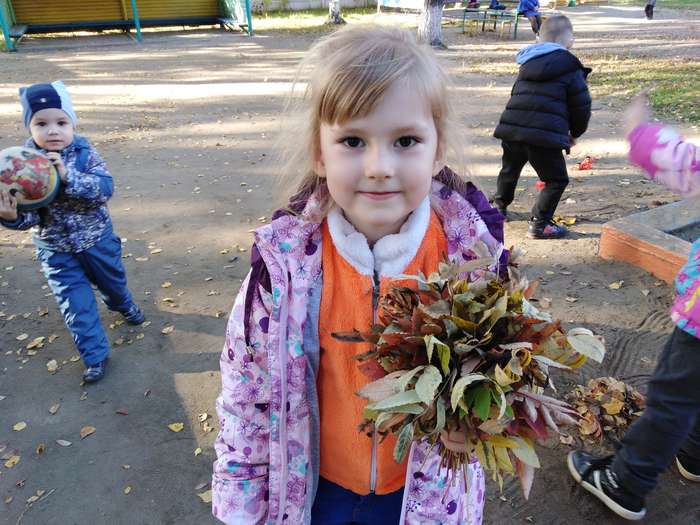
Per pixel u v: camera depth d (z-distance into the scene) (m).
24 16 17.05
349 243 1.19
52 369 3.13
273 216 1.25
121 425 2.75
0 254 4.41
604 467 2.24
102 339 3.05
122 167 6.24
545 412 0.95
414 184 1.06
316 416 1.25
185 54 13.70
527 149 4.11
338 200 1.09
